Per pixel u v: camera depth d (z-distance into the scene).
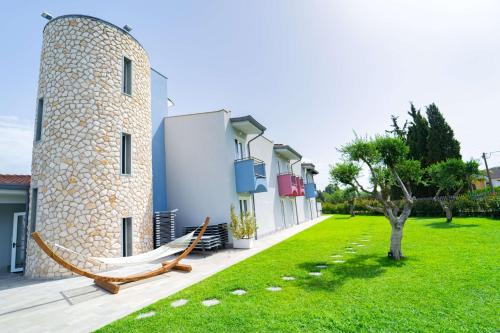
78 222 8.63
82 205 8.76
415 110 29.58
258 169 15.19
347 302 4.49
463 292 4.54
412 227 14.72
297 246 11.07
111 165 9.55
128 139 10.56
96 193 9.03
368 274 6.09
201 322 4.07
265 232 16.81
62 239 8.45
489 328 3.32
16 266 10.30
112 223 9.24
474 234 10.70
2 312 5.38
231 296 5.26
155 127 13.47
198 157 13.55
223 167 13.10
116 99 10.09
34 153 9.57
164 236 11.69
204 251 11.41
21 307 5.66
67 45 9.55
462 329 3.33
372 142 8.67
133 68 11.05
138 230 10.21
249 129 15.17
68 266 5.96
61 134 9.02
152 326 4.05
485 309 3.85
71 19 9.71
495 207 16.98
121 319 4.53
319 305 4.44
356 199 30.34
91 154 9.14
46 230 8.56
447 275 5.54
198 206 13.22
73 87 9.32
